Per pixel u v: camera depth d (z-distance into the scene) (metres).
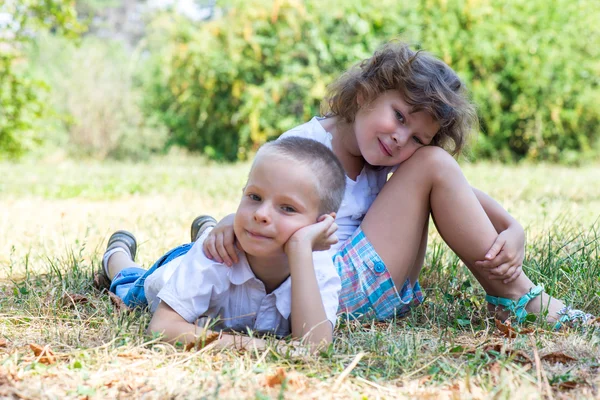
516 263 2.66
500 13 12.20
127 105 14.39
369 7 11.83
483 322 2.64
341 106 2.76
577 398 1.84
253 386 1.87
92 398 1.80
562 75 12.16
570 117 12.23
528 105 12.16
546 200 5.81
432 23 11.80
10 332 2.42
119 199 6.78
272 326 2.42
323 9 11.98
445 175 2.57
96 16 30.17
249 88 12.31
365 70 2.71
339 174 2.34
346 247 2.64
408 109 2.60
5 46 12.58
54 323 2.55
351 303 2.62
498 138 12.38
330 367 2.09
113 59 15.53
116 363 2.03
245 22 12.30
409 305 2.82
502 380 1.85
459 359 2.16
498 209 2.81
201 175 9.17
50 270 3.35
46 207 5.98
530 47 12.10
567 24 12.33
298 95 12.34
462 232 2.60
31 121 10.42
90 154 14.14
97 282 3.15
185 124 14.09
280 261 2.34
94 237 4.34
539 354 2.20
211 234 2.36
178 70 13.09
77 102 14.09
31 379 1.90
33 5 8.92
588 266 3.16
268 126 12.48
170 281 2.33
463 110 2.76
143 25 30.45
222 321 2.43
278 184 2.22
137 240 4.13
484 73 12.05
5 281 3.31
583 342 2.32
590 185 7.86
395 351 2.15
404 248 2.61
